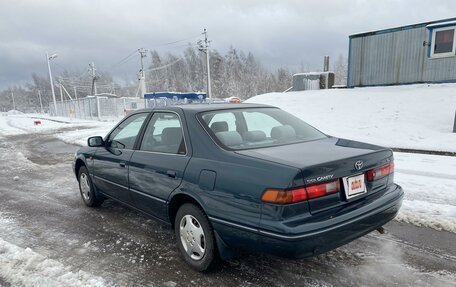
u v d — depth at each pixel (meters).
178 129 3.54
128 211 5.07
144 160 3.77
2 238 4.18
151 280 3.13
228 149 3.06
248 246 2.74
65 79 80.38
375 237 3.89
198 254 3.24
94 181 4.98
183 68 87.00
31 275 3.21
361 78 18.95
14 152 12.09
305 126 3.95
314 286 2.96
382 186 3.20
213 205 2.93
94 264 3.46
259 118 3.80
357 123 12.80
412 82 17.05
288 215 2.49
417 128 11.14
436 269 3.18
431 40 13.34
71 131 19.41
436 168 6.96
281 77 87.62
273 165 2.63
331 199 2.69
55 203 5.60
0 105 136.25
